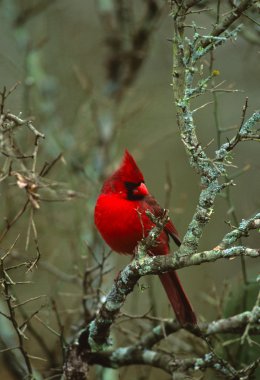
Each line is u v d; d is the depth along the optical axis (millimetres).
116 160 12570
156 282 11438
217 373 8039
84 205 11266
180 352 8719
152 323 9242
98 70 14312
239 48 14016
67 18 14617
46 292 10539
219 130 8602
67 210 11406
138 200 8883
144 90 13023
